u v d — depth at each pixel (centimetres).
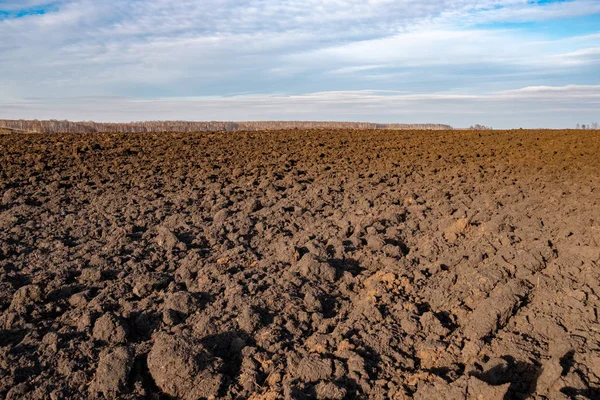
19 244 702
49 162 1395
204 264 626
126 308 506
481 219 803
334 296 539
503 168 1409
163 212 877
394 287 538
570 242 632
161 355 386
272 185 1142
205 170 1361
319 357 402
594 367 372
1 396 369
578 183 1127
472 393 336
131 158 1543
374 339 433
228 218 841
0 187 1065
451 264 607
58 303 518
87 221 827
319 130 2881
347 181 1245
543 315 452
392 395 362
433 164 1531
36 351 421
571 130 2795
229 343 440
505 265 550
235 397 371
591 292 484
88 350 423
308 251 652
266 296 519
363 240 699
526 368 382
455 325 469
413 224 791
